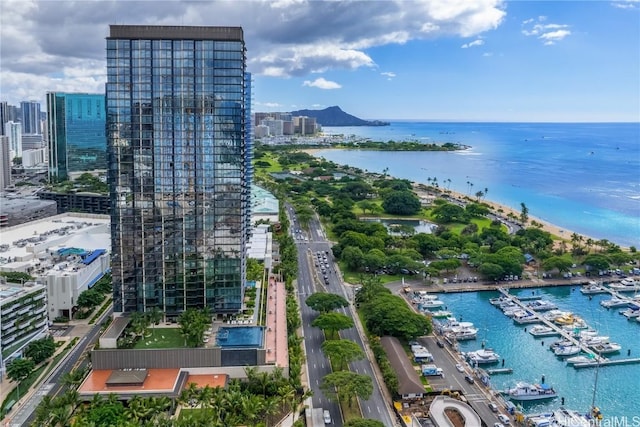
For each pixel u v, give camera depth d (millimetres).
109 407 199000
